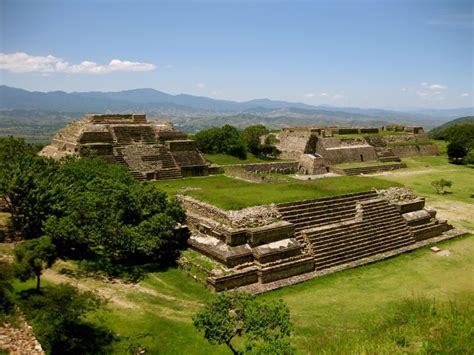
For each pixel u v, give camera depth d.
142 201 32.72
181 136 64.00
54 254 25.48
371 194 41.66
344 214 37.94
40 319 20.38
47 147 63.19
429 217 42.62
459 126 121.44
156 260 32.19
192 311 24.95
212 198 36.09
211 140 77.06
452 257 36.06
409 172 78.06
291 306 26.36
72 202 30.75
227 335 19.33
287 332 19.56
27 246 23.66
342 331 23.19
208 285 27.84
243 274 28.69
